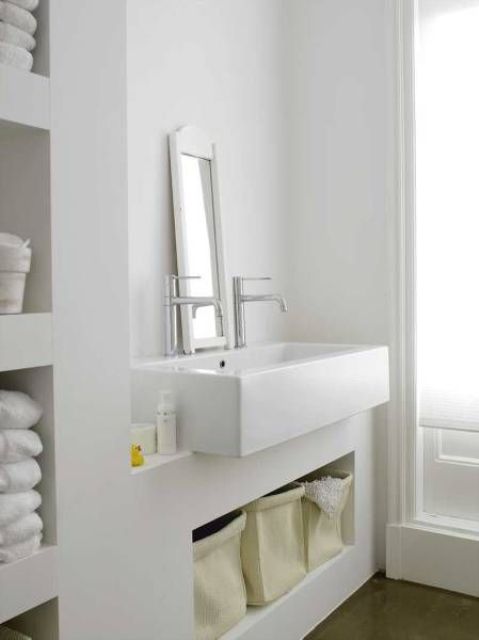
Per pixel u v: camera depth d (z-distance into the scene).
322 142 2.85
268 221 2.78
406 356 2.70
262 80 2.74
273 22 2.81
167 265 2.27
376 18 2.71
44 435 1.41
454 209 2.61
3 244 1.32
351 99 2.77
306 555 2.35
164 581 1.69
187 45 2.34
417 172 2.67
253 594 2.09
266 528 2.14
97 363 1.50
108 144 1.52
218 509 1.87
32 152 1.41
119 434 1.56
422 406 2.69
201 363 2.18
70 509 1.43
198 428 1.74
